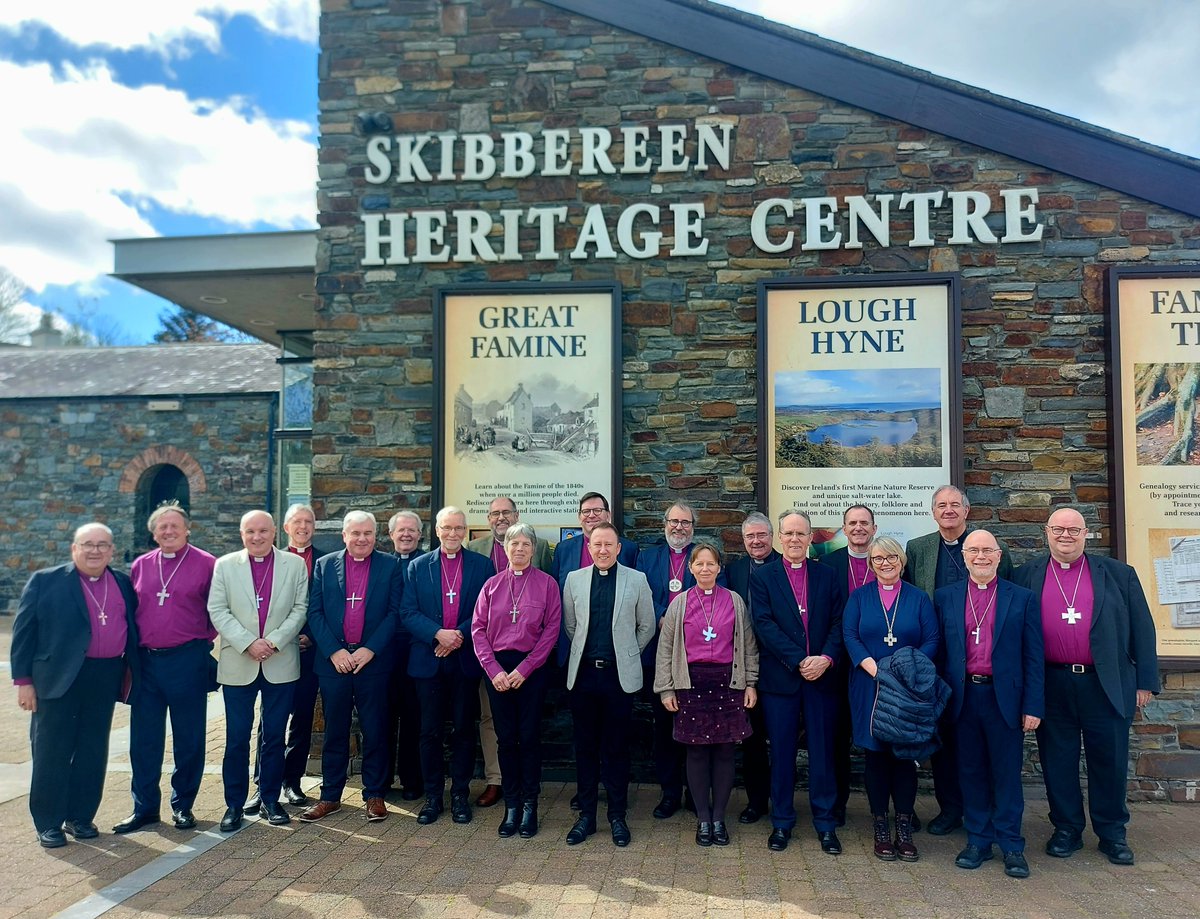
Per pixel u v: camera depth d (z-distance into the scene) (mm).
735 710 4480
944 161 5691
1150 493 5438
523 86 5961
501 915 3697
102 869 4223
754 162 5797
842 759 4812
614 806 4602
